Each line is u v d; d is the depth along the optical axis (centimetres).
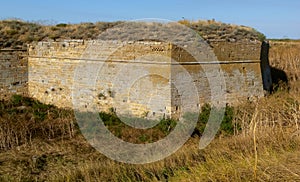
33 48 2059
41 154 1323
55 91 1997
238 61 2017
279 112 1345
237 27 2277
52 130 1552
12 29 2119
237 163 902
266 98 1956
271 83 2442
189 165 1022
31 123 1602
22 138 1475
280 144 1020
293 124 1205
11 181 1058
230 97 1964
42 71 2036
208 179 848
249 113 1509
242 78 2036
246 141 1109
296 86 2445
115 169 1040
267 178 774
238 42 2011
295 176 764
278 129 1149
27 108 1900
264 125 1224
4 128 1472
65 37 2045
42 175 1117
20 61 2048
